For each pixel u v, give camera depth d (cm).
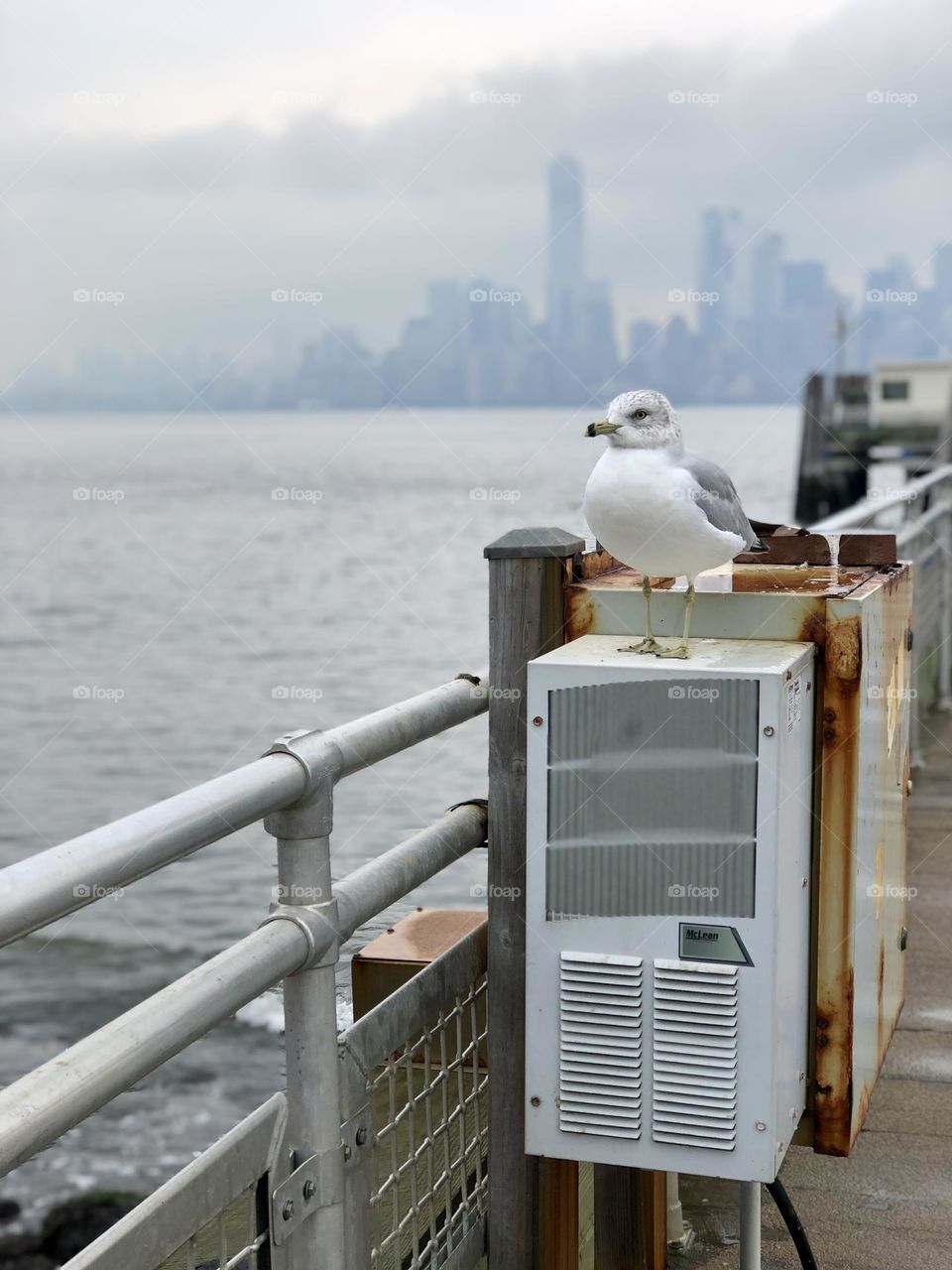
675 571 225
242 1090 571
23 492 5762
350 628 2427
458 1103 236
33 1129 129
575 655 219
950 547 785
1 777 1647
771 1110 211
